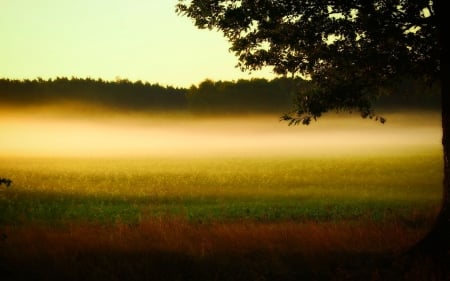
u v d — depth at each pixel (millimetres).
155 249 14039
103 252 13797
